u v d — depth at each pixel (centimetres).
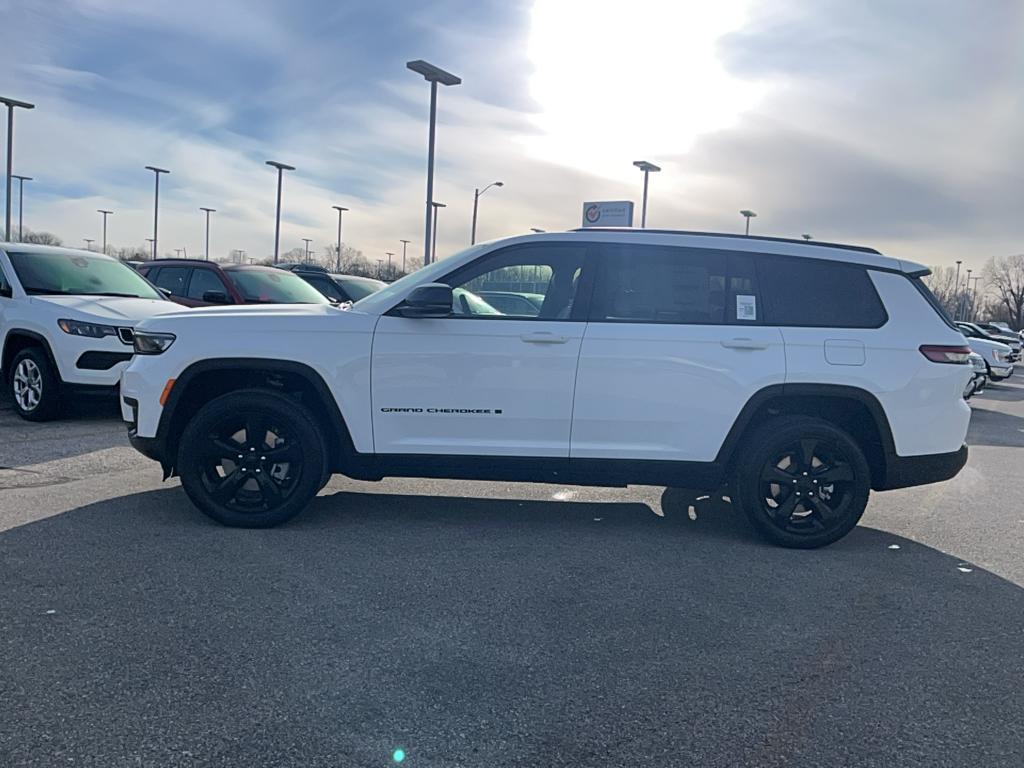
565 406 497
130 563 439
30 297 882
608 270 509
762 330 499
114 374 848
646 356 493
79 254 998
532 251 516
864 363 497
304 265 1647
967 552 519
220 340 503
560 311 506
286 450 504
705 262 510
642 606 404
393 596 406
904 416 501
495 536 517
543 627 374
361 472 512
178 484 616
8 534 483
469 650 347
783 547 512
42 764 254
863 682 329
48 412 867
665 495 646
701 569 466
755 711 304
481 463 505
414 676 321
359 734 278
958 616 405
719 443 499
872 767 270
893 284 514
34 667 317
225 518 508
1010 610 414
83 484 611
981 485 750
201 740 271
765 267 510
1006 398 1838
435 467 508
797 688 323
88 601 384
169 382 505
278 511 508
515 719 292
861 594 433
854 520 505
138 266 1186
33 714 283
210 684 309
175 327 511
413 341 498
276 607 386
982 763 273
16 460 685
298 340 502
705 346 495
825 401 519
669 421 497
